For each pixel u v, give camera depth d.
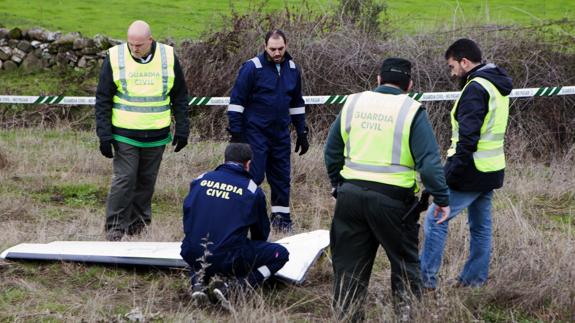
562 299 21.05
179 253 23.55
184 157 38.31
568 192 34.34
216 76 45.53
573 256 23.44
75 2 79.06
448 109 43.06
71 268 23.27
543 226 29.52
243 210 20.98
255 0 56.16
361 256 19.34
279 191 29.69
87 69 54.19
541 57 43.78
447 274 23.16
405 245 19.05
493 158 22.06
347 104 19.48
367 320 19.86
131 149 27.38
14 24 65.69
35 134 44.81
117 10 75.75
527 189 34.44
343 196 19.03
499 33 45.25
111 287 22.25
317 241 25.52
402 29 49.03
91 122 49.19
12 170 36.38
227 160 21.66
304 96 43.44
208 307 20.73
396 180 18.75
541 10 77.06
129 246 24.75
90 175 36.59
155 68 27.42
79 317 19.77
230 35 46.12
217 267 20.84
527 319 20.81
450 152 22.19
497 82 21.77
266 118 28.92
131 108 27.19
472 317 20.22
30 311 20.12
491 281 22.73
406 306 19.09
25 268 23.38
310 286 23.14
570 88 41.72
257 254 21.38
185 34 63.66
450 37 45.69
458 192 22.19
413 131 18.61
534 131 42.50
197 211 21.06
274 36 28.47
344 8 47.62
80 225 28.66
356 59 44.12
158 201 33.09
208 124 44.88
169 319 19.84
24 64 54.75
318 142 41.81
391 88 19.22
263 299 21.06
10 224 28.23
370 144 18.89
